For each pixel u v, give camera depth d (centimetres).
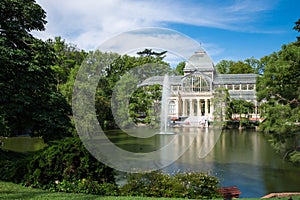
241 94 4388
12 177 742
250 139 2364
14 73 1169
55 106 1259
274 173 1188
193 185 673
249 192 941
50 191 656
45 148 733
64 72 2881
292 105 1686
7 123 1152
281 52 1625
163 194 652
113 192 654
